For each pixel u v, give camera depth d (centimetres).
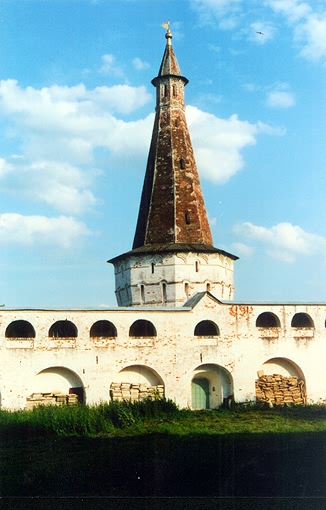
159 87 6569
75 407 4609
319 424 4384
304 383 5619
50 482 2827
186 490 2677
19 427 4066
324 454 3206
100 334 5475
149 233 6147
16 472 3045
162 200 6209
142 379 5331
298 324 5934
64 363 5081
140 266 6019
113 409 4491
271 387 5478
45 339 5066
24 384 4962
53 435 3984
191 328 5406
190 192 6259
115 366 5191
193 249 5922
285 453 3228
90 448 3531
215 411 5047
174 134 6412
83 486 2769
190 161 6384
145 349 5278
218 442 3566
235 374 5438
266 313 5731
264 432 3991
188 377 5334
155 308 5356
